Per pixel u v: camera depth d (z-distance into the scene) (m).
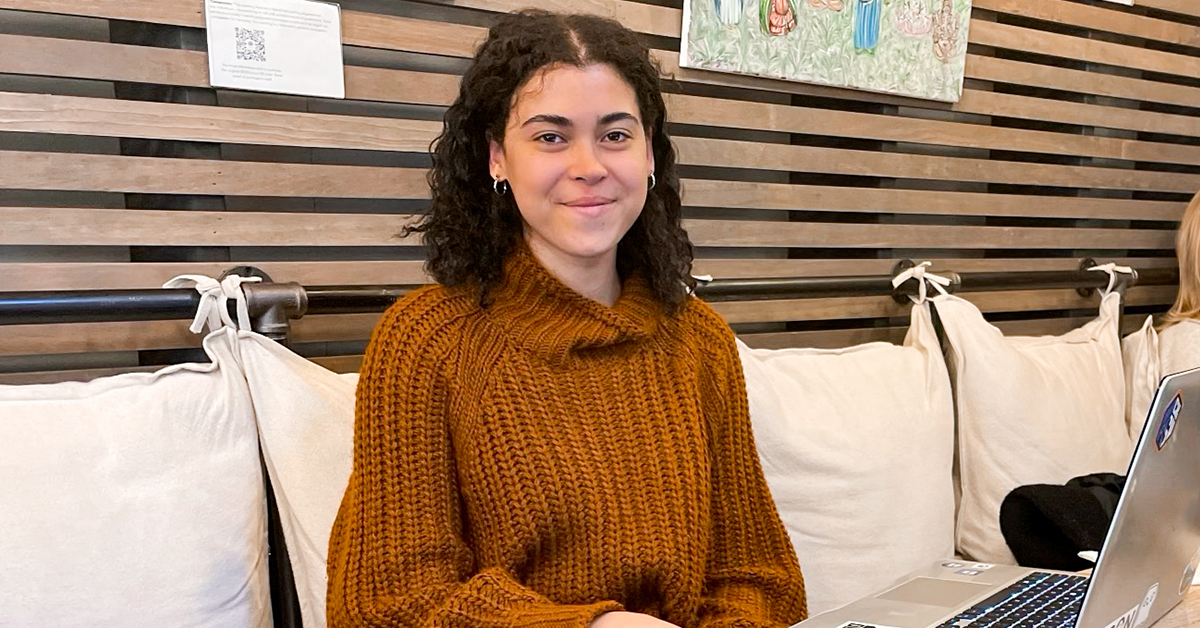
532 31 0.86
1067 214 1.99
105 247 1.10
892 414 1.46
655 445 0.90
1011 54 1.86
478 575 0.79
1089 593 0.67
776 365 1.46
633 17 1.39
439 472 0.84
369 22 1.20
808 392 1.43
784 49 1.52
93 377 1.10
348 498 0.87
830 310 1.70
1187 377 0.70
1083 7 1.93
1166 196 2.20
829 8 1.56
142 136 1.07
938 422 1.51
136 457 0.95
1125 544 0.68
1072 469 1.60
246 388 1.05
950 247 1.82
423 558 0.81
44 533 0.89
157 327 1.13
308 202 1.22
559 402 0.86
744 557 1.01
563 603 0.84
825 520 1.36
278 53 1.13
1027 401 1.58
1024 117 1.88
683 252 1.02
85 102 1.03
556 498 0.84
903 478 1.42
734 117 1.51
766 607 0.97
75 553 0.90
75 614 0.89
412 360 0.84
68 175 1.04
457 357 0.85
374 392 0.84
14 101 1.00
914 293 1.72
